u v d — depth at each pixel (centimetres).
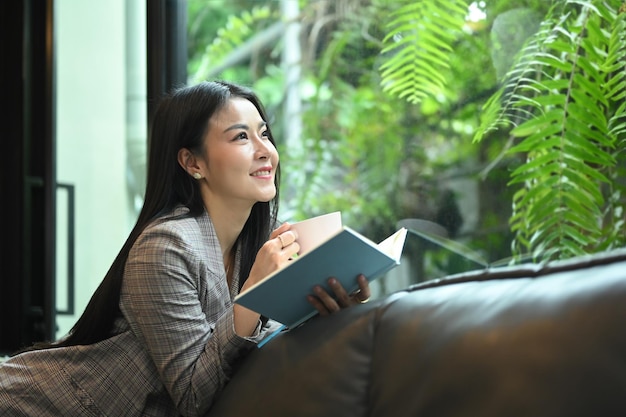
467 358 132
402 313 148
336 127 369
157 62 367
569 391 120
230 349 191
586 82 249
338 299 176
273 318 182
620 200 259
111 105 378
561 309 125
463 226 319
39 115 391
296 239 199
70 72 386
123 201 375
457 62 316
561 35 271
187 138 220
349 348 154
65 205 386
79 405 205
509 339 128
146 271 201
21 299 387
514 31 297
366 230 352
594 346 120
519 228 285
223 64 401
